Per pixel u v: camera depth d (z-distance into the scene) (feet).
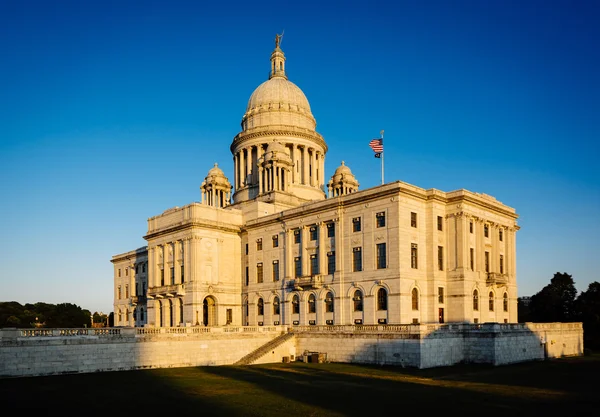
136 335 202.39
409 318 234.99
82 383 159.74
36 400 128.47
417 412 110.22
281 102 394.93
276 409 114.32
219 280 311.88
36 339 178.70
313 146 386.93
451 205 254.47
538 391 138.10
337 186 380.99
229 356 228.63
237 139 393.91
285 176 350.64
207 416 107.76
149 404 121.80
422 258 247.70
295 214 285.64
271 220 300.81
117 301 433.89
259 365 214.28
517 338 216.33
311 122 403.95
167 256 326.24
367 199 251.19
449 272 250.78
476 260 257.55
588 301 346.74
